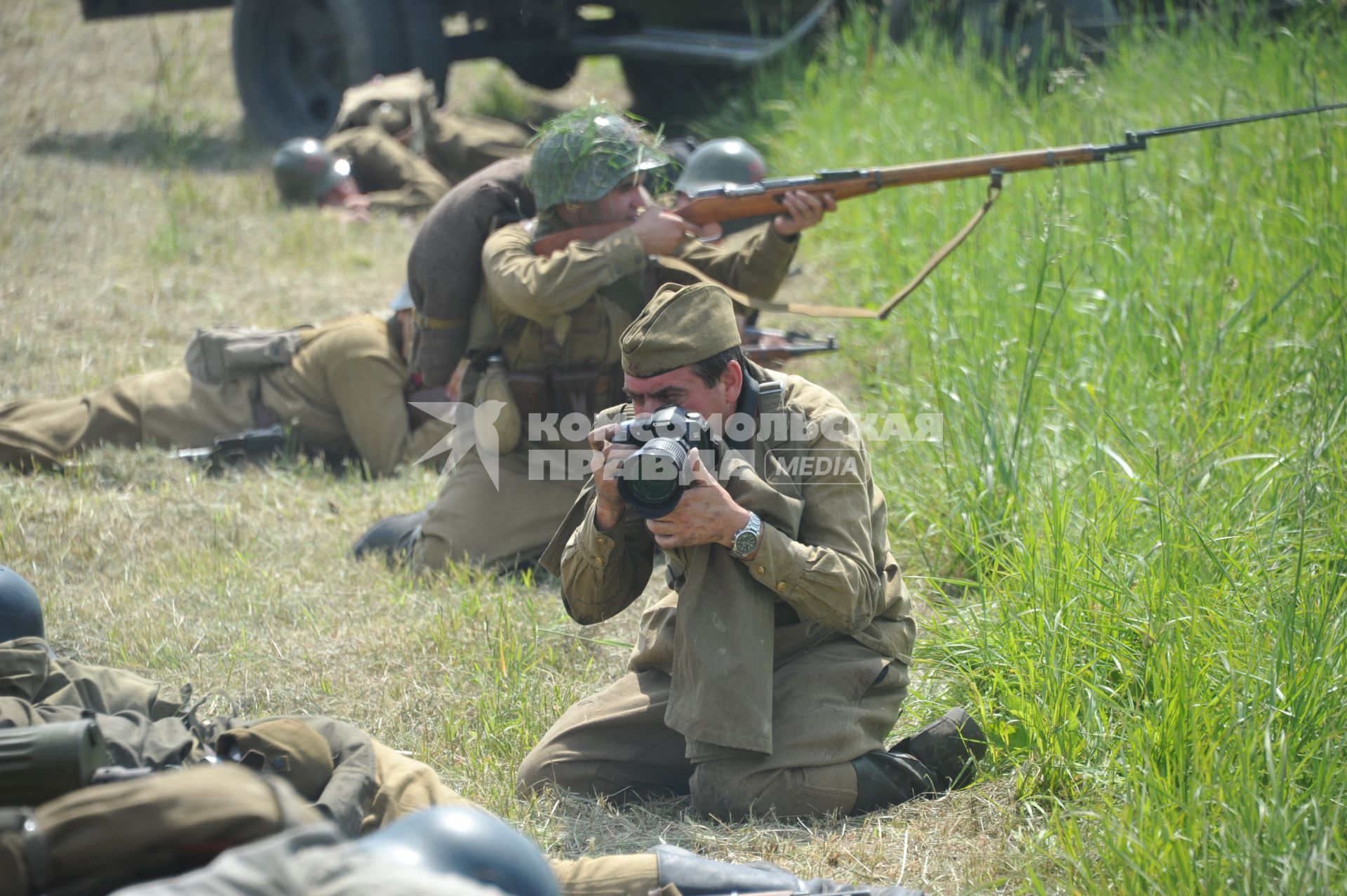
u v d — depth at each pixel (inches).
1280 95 1000.2
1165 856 386.0
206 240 1338.6
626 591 491.8
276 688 566.6
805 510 462.3
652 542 491.5
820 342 822.5
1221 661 482.3
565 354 690.2
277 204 1459.2
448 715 536.7
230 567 693.9
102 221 1406.3
